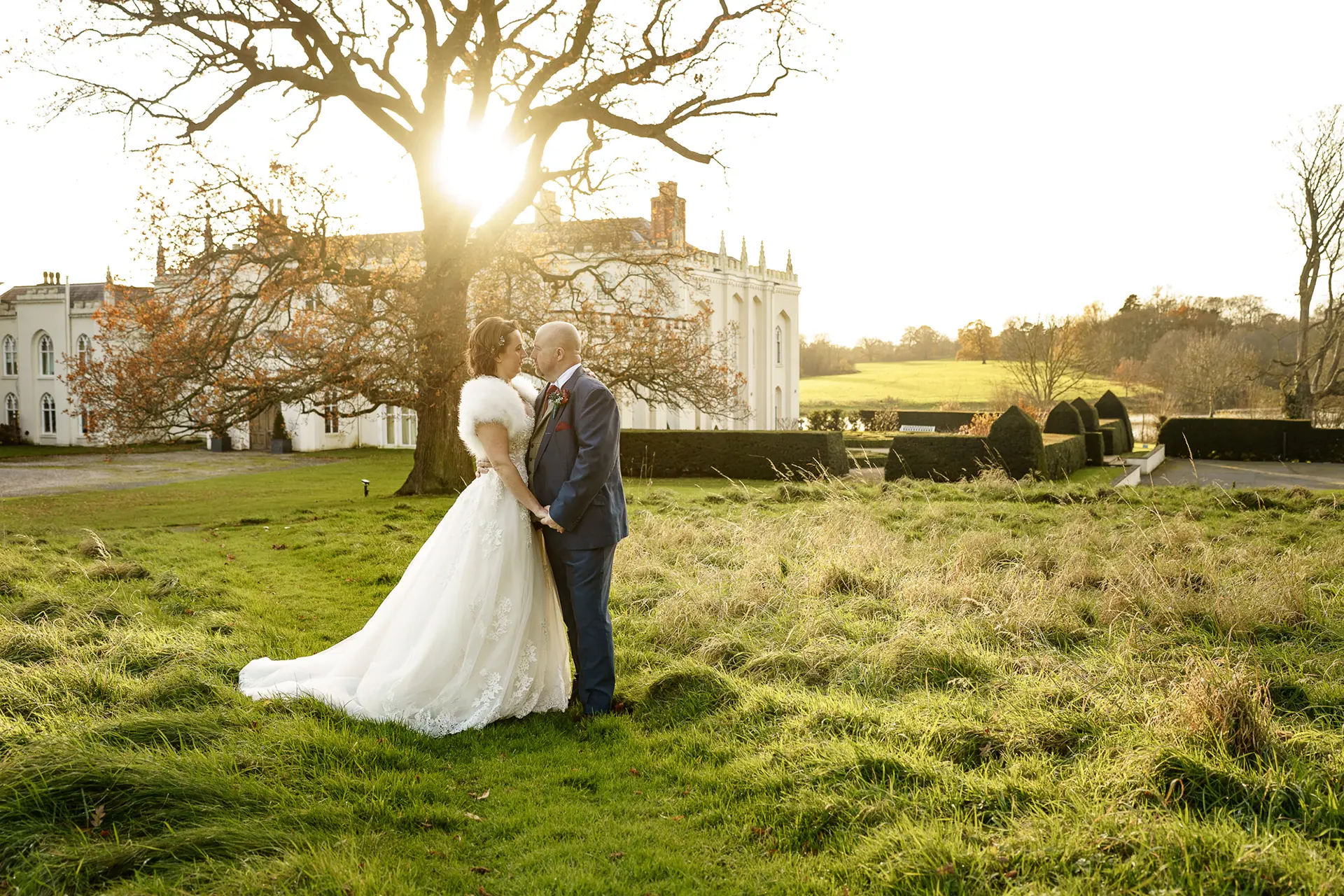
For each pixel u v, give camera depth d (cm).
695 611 552
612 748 356
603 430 388
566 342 408
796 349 5938
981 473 1638
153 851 230
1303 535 830
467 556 385
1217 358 4716
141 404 1552
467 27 1530
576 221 1886
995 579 618
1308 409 3456
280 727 335
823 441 2141
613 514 404
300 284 1636
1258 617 492
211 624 556
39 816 245
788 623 536
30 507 1738
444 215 1620
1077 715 332
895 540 791
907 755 310
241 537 1063
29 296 4569
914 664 423
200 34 1444
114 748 293
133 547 943
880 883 233
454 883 242
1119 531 848
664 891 242
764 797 299
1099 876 221
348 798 288
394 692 370
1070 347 4772
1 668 391
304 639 534
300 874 227
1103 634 481
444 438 1717
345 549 909
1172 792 263
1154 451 2661
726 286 4975
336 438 4103
